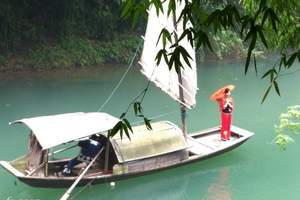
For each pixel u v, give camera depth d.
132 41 23.56
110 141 9.66
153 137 10.08
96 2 23.11
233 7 2.10
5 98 16.20
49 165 9.74
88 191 9.41
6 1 20.58
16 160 9.54
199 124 14.25
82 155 9.55
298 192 10.12
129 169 9.71
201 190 10.20
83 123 9.45
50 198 9.27
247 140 12.86
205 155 10.71
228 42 25.03
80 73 20.62
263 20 2.05
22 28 21.30
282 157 11.78
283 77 20.64
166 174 10.28
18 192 9.44
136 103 2.90
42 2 22.08
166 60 2.27
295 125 6.59
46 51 21.16
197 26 2.25
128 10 2.37
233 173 10.89
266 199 9.84
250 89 18.89
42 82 18.72
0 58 20.08
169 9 2.31
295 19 2.57
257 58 23.45
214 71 22.38
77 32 22.94
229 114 11.58
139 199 9.78
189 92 10.56
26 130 13.06
